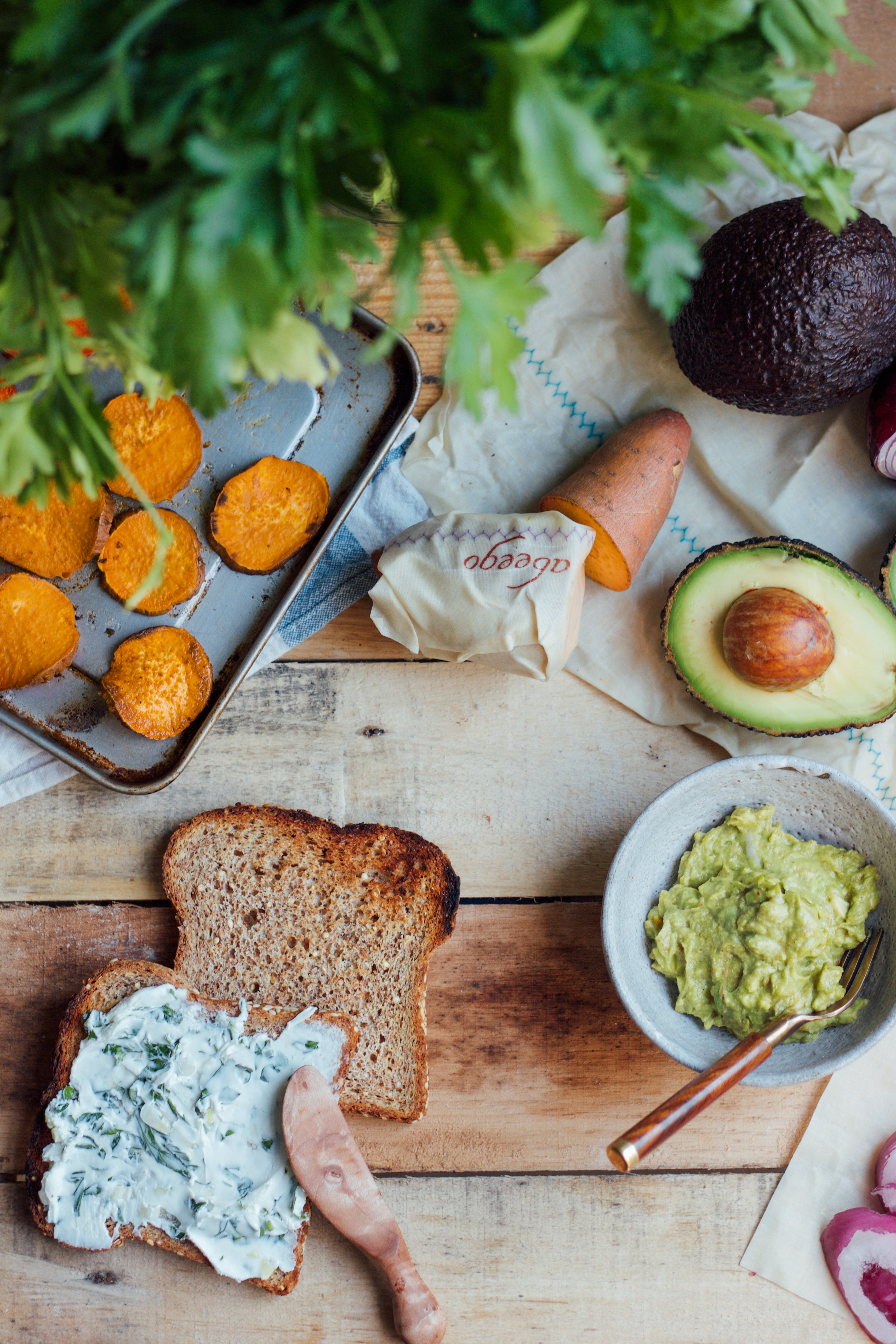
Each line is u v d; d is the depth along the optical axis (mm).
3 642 1351
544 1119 1447
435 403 1512
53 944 1460
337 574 1480
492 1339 1418
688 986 1324
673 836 1375
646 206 599
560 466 1503
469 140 513
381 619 1388
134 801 1476
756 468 1491
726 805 1382
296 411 1410
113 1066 1312
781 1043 1298
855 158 1480
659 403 1495
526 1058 1456
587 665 1498
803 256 1238
